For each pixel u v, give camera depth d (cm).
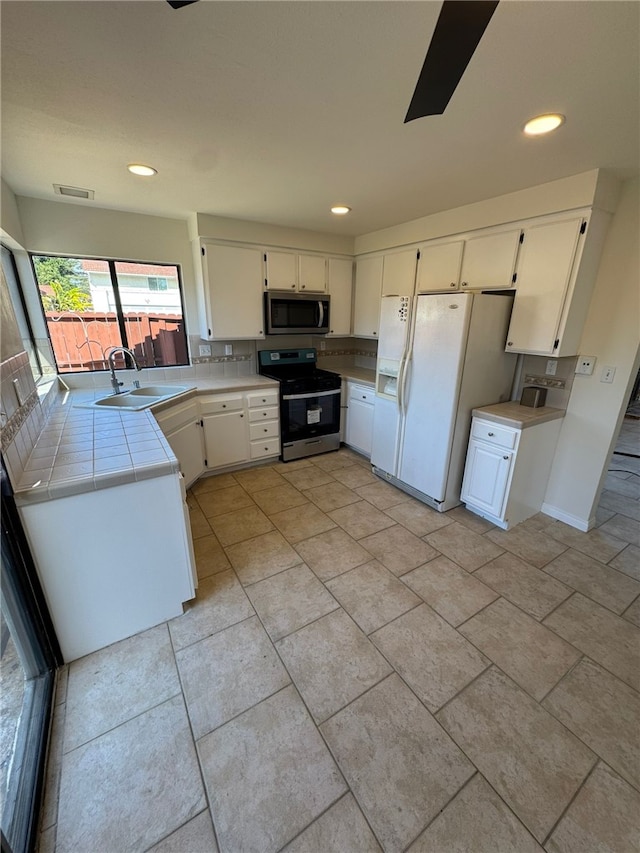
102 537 157
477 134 165
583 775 122
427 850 104
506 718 139
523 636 175
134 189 242
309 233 358
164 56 116
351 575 216
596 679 154
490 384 274
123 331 324
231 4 96
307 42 110
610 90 131
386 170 207
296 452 387
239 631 177
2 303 173
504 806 113
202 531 261
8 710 127
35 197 260
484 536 255
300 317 373
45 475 149
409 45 111
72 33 105
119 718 138
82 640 163
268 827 109
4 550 130
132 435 198
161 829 108
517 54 114
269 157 192
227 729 134
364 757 126
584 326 244
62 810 112
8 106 144
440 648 168
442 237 295
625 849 104
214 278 321
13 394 162
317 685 151
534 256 236
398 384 295
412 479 305
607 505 299
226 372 379
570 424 262
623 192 214
